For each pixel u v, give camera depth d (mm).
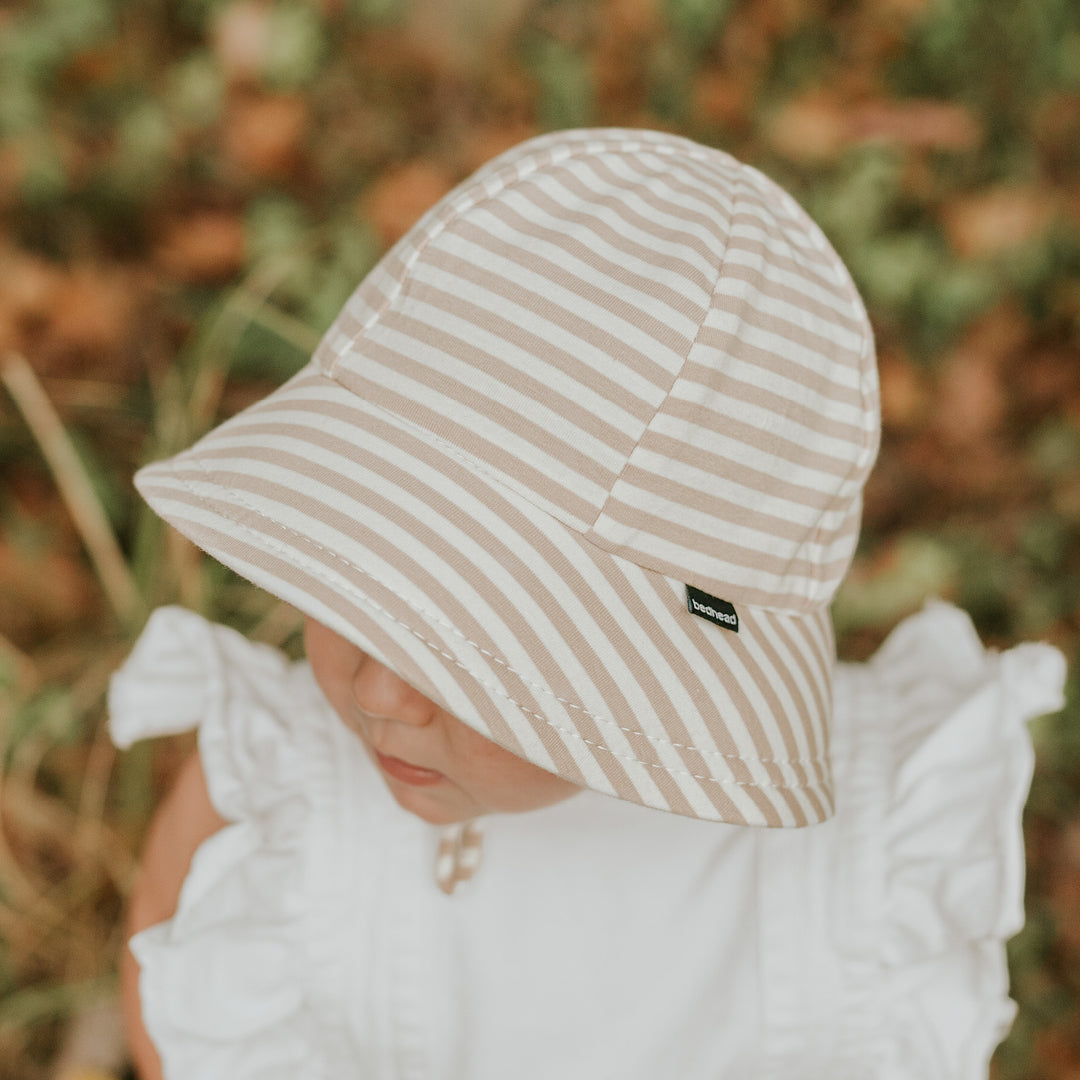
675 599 905
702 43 2881
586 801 1202
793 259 1021
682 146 1085
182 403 2191
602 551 887
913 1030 1136
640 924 1169
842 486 1031
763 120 2830
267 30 2740
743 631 945
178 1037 1090
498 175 984
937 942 1097
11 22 2621
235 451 930
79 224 2539
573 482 875
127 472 2316
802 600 1025
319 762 1222
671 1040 1161
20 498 2277
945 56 2863
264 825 1175
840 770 1200
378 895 1164
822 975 1129
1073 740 2232
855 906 1132
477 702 803
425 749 943
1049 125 2811
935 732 1161
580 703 832
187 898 1097
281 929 1139
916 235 2717
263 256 2537
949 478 2520
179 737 2057
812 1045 1136
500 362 890
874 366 1082
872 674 1294
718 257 947
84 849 1999
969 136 2797
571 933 1169
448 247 956
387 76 2770
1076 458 2553
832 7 2934
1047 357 2658
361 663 959
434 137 2740
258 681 1310
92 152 2605
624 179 1006
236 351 2328
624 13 2861
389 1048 1170
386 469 871
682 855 1182
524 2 2814
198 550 2039
